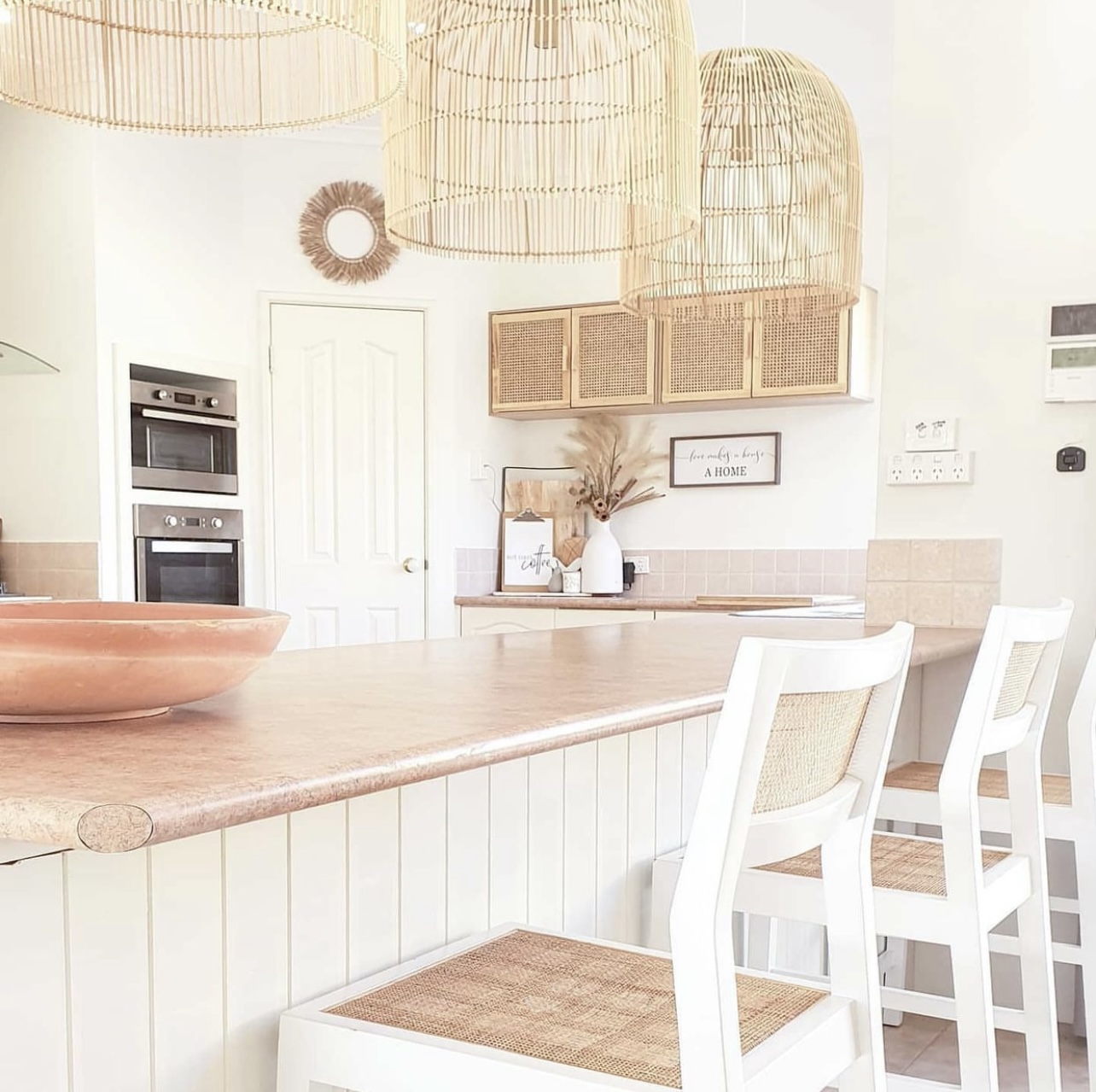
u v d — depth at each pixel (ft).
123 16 5.97
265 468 16.85
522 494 18.86
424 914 5.38
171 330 15.61
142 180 15.20
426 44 6.80
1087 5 9.72
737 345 16.55
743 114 9.01
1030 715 6.50
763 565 17.61
